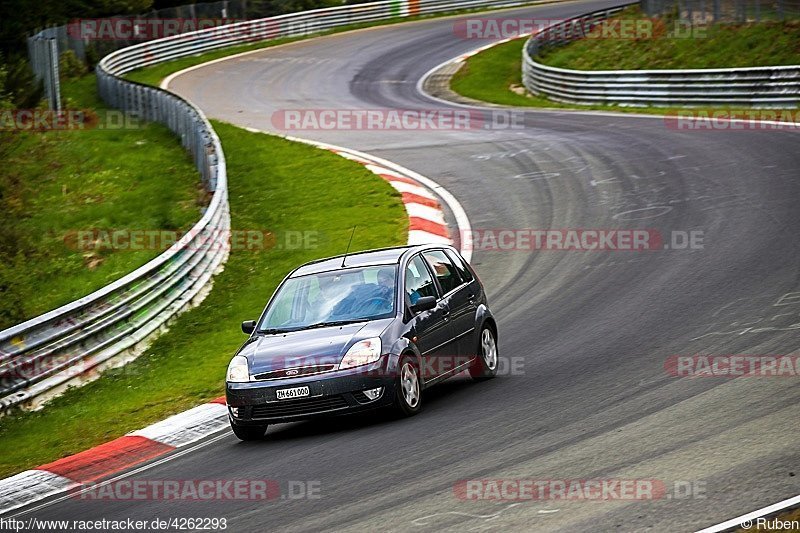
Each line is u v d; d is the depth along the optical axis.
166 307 31.56
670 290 26.98
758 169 39.53
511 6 120.88
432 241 36.03
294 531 13.91
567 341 23.98
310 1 115.81
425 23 113.50
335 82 83.19
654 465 14.62
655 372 20.11
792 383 17.95
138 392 25.48
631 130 52.41
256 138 59.09
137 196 47.84
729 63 66.81
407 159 50.78
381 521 13.76
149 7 110.88
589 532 12.46
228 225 40.09
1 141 56.41
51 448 21.91
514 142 52.44
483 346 22.23
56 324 27.12
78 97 79.75
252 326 21.17
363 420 20.08
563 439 16.52
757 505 12.61
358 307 20.42
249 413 19.28
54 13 97.19
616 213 36.47
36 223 45.72
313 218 41.53
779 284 25.81
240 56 99.12
